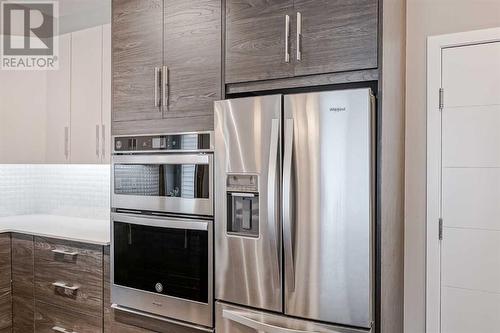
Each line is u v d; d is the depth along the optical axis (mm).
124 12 2617
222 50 2258
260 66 2146
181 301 2314
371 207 1814
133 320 2551
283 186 1923
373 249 1848
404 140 2508
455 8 2389
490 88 2303
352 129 1809
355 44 1904
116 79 2648
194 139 2311
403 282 2518
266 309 2021
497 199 2285
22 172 4012
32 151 3615
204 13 2318
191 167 2291
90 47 3258
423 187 2475
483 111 2318
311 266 1894
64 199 3916
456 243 2383
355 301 1811
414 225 2496
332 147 1846
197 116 2332
